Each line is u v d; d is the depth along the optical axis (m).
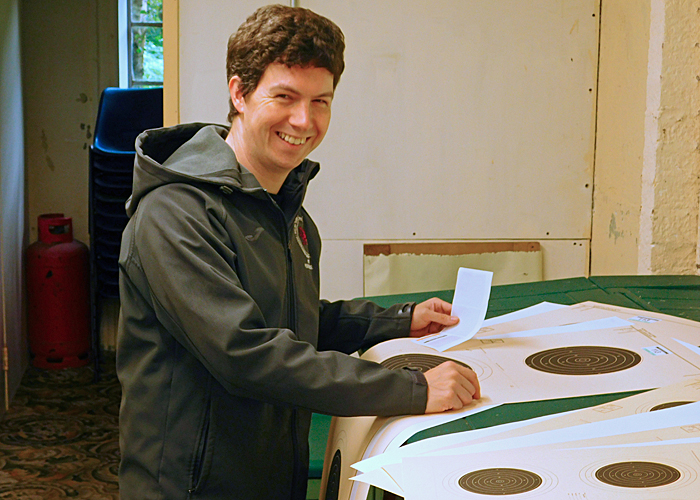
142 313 1.11
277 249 1.18
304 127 1.09
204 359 1.01
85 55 4.12
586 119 2.59
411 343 1.31
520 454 0.80
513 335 1.32
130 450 1.13
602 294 1.65
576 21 2.54
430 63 2.55
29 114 4.12
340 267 2.66
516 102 2.58
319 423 1.91
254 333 0.99
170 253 1.01
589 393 1.01
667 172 2.41
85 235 4.28
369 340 1.42
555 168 2.62
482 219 2.65
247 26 1.10
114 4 4.09
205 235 1.04
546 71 2.56
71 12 4.07
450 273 2.65
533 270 2.65
